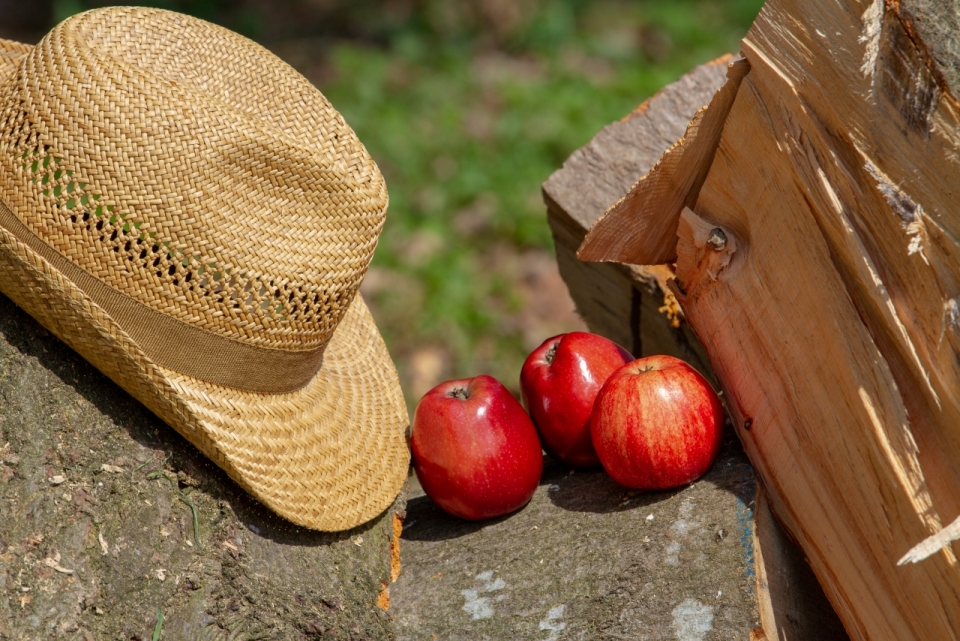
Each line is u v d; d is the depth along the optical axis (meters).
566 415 1.13
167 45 1.06
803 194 1.03
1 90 1.02
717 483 1.09
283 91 1.08
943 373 0.97
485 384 1.13
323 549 1.08
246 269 1.02
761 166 1.05
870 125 1.00
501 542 1.11
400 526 1.13
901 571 1.00
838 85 1.00
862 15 0.99
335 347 1.15
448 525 1.14
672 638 1.04
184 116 1.01
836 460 1.03
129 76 1.01
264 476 1.04
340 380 1.13
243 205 1.02
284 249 1.03
